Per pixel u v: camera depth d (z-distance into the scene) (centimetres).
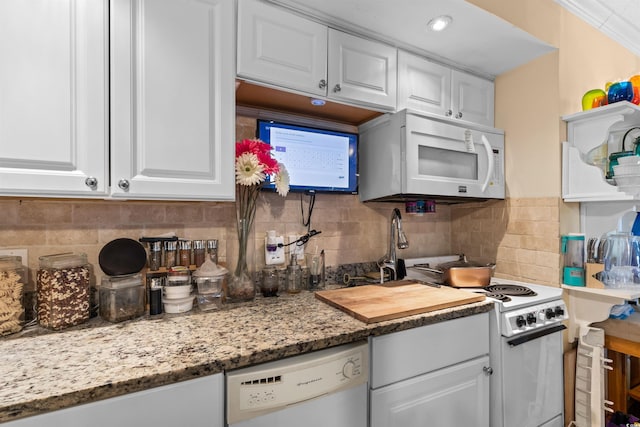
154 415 76
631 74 224
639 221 164
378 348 110
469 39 161
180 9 110
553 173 172
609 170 167
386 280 177
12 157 88
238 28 121
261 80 126
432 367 122
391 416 112
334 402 100
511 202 192
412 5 135
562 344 166
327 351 100
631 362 188
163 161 107
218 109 116
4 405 62
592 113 161
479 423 136
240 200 143
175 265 134
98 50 98
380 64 156
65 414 67
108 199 101
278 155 158
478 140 180
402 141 157
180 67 110
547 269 174
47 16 92
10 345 92
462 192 173
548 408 157
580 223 181
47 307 105
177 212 141
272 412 90
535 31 160
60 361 81
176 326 108
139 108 104
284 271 163
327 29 142
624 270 159
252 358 87
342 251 184
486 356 140
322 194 178
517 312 142
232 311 125
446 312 125
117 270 117
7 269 102
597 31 196
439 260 211
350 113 168
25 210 115
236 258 153
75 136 95
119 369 77
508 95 194
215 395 83
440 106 176
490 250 203
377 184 174
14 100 88
